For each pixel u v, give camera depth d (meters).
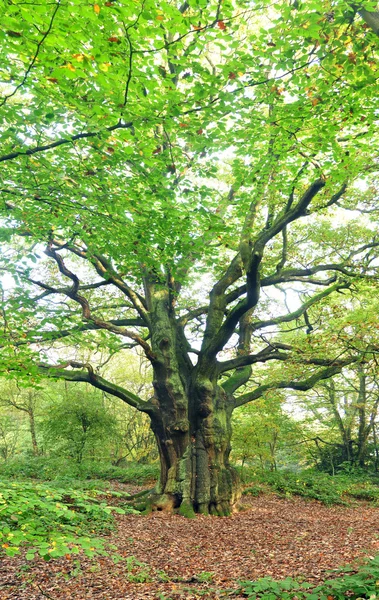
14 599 6.80
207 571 8.31
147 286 17.56
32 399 35.38
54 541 4.38
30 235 12.69
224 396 16.81
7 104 8.27
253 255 13.34
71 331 13.98
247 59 8.23
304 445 30.31
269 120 10.25
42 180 9.65
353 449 29.81
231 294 17.28
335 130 10.59
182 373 16.47
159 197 10.09
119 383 37.09
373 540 10.55
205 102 8.77
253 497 19.41
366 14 7.01
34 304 13.26
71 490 5.02
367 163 13.62
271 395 17.94
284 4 8.63
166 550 9.93
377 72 8.77
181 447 15.39
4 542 4.30
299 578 7.02
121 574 8.02
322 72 9.37
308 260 19.03
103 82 6.84
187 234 11.40
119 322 17.84
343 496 20.64
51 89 7.88
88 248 13.01
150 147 8.68
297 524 13.49
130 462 34.75
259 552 9.71
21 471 22.69
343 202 18.00
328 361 14.62
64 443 28.81
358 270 17.22
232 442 23.55
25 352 12.95
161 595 6.39
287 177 14.06
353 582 4.79
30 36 6.17
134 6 6.03
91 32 6.21
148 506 14.63
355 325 12.71
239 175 12.98
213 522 13.52
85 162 9.92
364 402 27.64
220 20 7.24
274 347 17.00
